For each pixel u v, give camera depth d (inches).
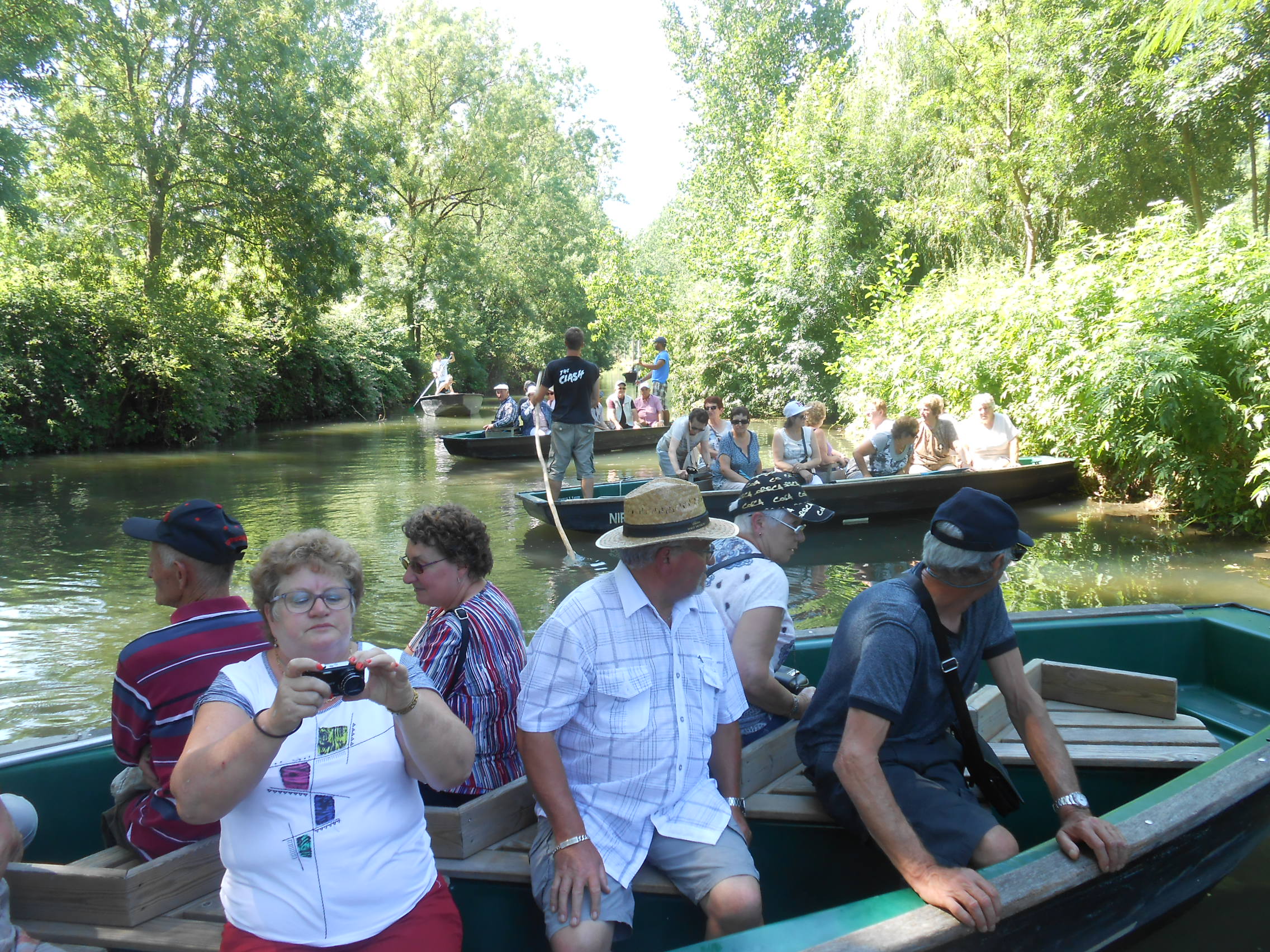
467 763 74.2
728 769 91.7
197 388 695.7
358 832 70.6
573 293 1343.5
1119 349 330.6
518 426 605.9
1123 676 124.3
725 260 828.6
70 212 722.8
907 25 765.3
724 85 1104.8
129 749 85.4
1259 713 133.5
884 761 89.2
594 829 83.3
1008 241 718.5
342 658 71.2
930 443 361.4
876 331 582.9
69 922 80.8
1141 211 663.8
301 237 768.3
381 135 837.8
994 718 118.2
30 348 637.3
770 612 101.1
